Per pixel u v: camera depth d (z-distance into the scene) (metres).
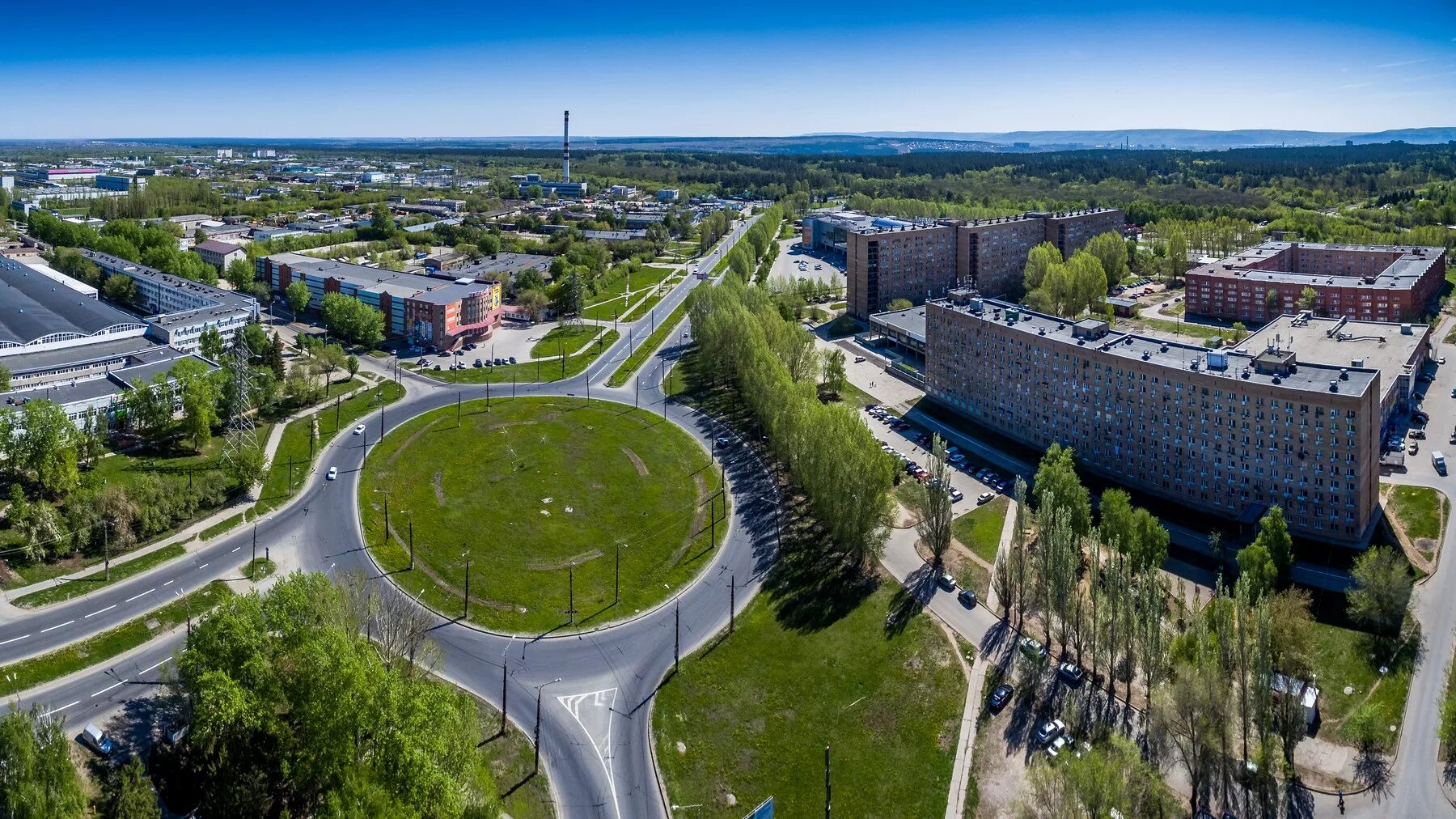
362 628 156.12
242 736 124.31
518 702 146.62
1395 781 130.12
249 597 129.75
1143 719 141.25
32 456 196.50
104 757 130.50
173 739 131.75
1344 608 167.62
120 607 167.38
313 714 111.56
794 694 150.00
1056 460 198.62
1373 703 144.12
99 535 184.75
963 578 182.62
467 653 158.38
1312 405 184.88
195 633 127.81
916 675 154.12
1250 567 162.25
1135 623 141.62
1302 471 189.75
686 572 185.25
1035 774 120.19
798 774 133.62
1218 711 124.81
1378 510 199.50
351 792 103.38
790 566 187.25
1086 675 152.00
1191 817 124.44
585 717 143.88
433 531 199.25
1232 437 197.88
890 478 185.00
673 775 133.00
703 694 149.62
